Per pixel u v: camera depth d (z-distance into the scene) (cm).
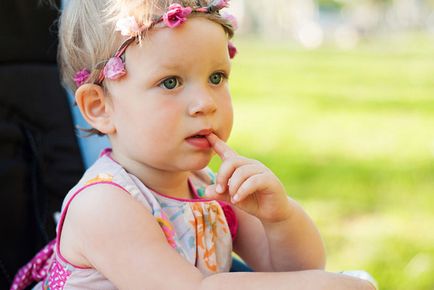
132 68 112
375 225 291
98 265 110
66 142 162
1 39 159
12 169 153
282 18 2133
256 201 113
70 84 128
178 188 126
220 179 110
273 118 582
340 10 2391
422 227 285
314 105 657
